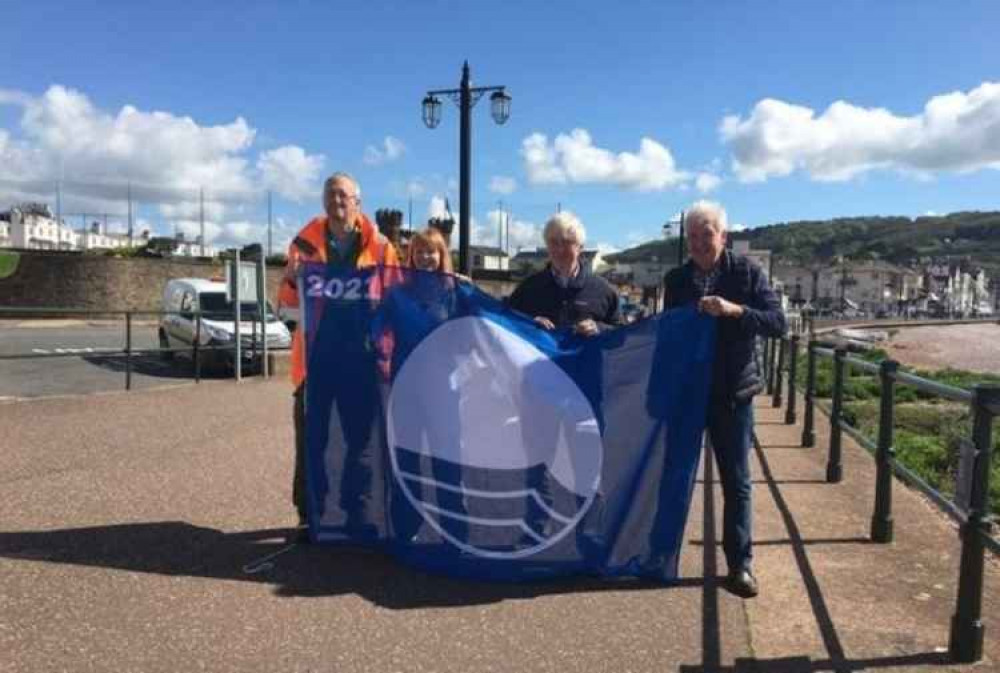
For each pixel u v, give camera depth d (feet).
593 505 14.83
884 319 357.82
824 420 35.86
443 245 16.69
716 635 12.70
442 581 14.60
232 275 44.37
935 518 19.53
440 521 15.05
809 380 29.01
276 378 46.01
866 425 35.63
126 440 25.61
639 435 14.75
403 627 12.71
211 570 14.73
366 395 15.58
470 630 12.68
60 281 143.33
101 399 34.60
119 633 12.13
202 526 17.16
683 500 14.71
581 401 14.79
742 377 14.52
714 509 20.17
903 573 15.62
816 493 21.88
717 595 14.32
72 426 27.73
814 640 12.61
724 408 14.57
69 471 21.35
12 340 79.30
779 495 21.61
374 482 15.66
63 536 16.22
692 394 14.61
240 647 11.85
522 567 14.76
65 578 14.11
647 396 14.73
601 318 15.88
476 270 184.44
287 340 51.11
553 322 15.67
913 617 13.51
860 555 16.67
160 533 16.62
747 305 14.62
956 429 31.14
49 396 35.09
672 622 13.15
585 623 13.04
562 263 15.66
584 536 14.83
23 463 22.06
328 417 15.66
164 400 34.83
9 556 15.03
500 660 11.75
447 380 15.10
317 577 14.56
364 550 15.90
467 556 14.84
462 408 15.02
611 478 14.80
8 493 19.08
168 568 14.74
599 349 14.84
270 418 30.63
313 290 15.53
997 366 110.73
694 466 14.67
